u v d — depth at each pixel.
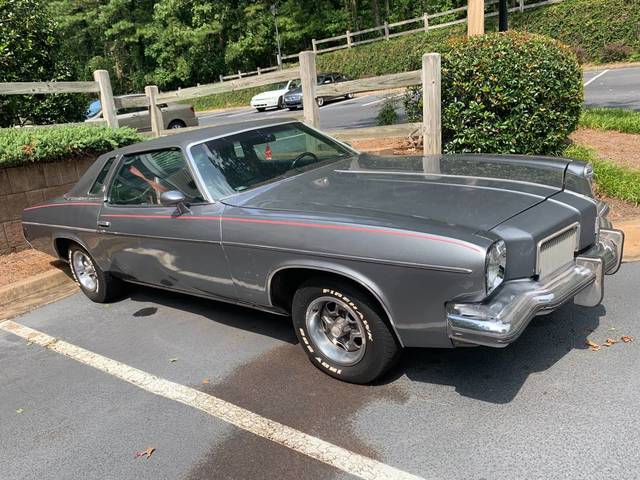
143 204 4.27
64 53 9.89
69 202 4.99
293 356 3.77
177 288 4.25
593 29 25.28
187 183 3.90
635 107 12.24
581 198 3.26
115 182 4.57
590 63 25.42
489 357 3.45
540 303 2.75
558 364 3.29
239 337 4.14
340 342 3.34
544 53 6.50
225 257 3.63
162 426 3.16
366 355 3.16
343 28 38.31
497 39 6.64
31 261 6.32
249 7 37.81
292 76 7.61
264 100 26.72
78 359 4.12
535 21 26.72
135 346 4.21
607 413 2.79
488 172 3.62
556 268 3.04
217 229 3.61
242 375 3.60
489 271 2.65
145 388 3.59
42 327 4.81
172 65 41.75
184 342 4.17
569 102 6.72
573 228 3.10
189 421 3.18
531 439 2.67
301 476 2.62
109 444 3.05
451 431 2.80
